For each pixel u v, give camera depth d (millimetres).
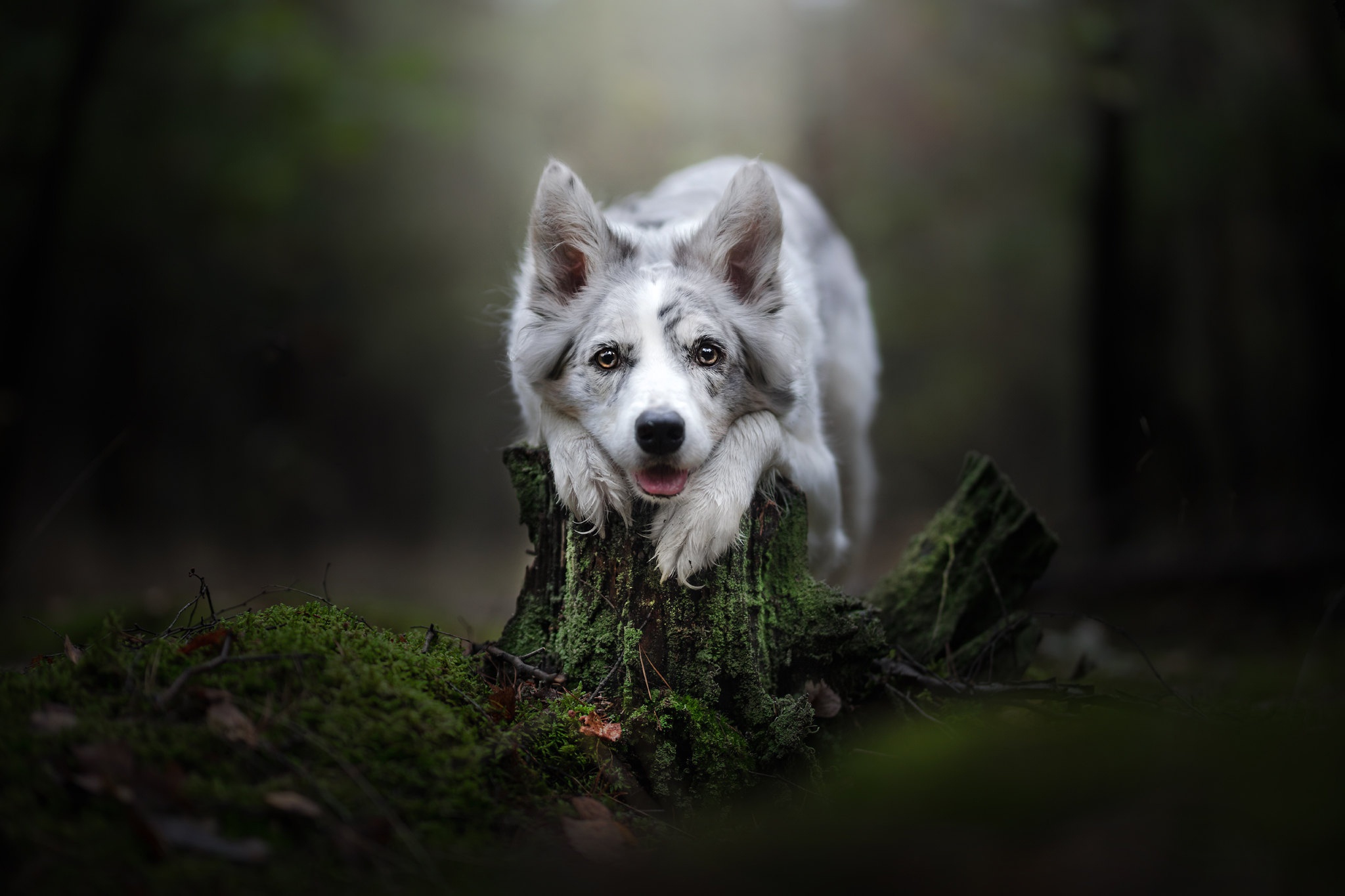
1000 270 19016
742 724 3232
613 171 12203
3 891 1984
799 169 12414
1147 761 2146
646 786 3094
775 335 3838
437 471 19266
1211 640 7012
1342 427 11711
